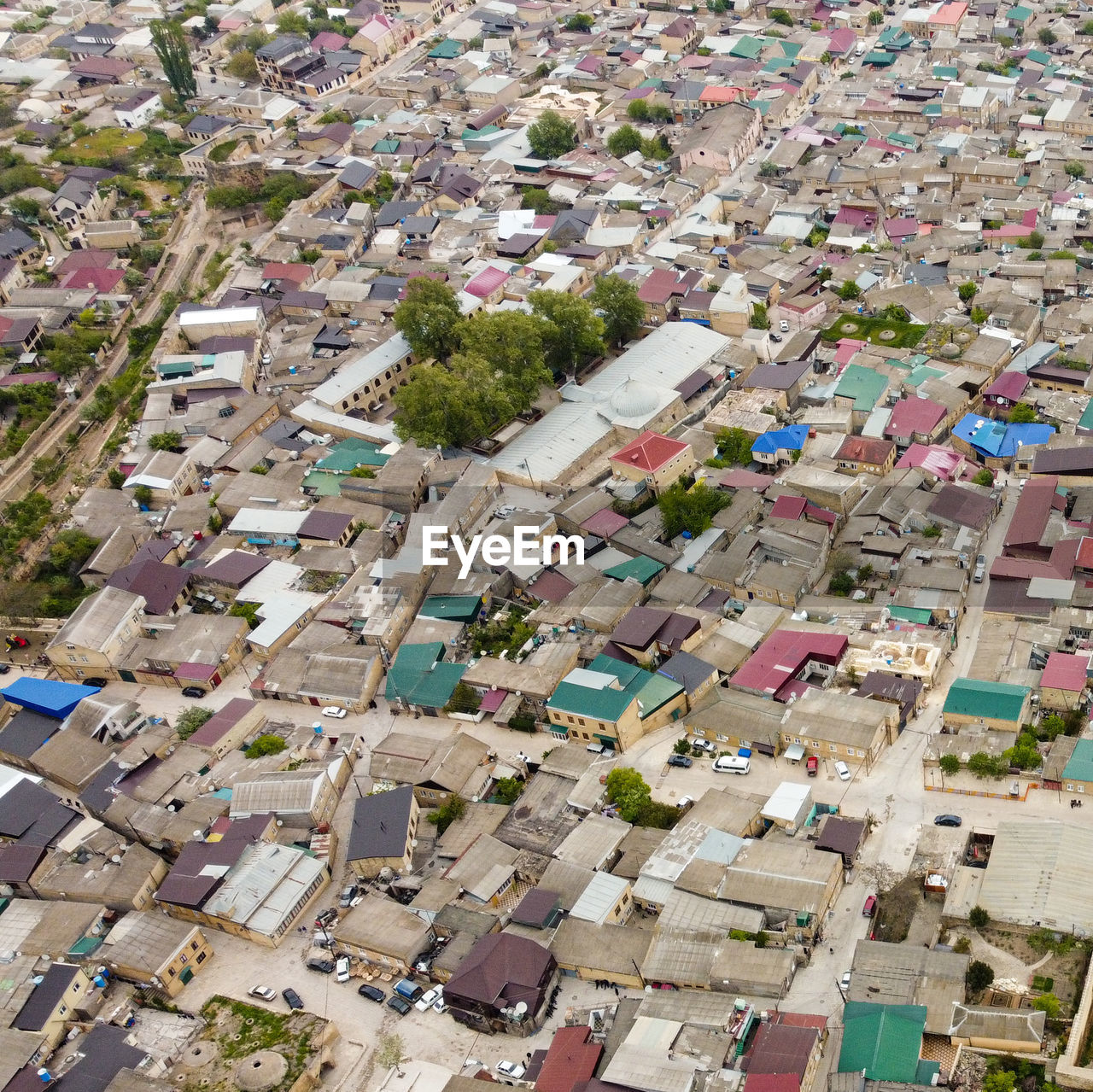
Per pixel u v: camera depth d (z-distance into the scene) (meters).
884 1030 118.94
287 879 151.12
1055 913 128.50
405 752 166.62
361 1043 133.62
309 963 143.25
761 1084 114.31
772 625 177.75
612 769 158.12
